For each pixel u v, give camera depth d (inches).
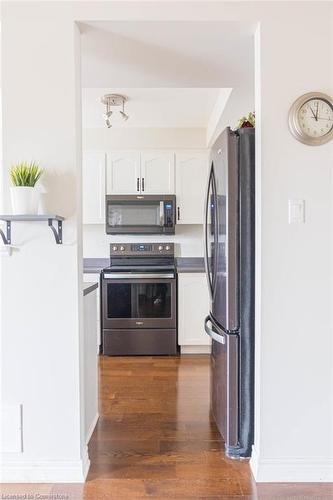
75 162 70.8
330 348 71.9
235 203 76.1
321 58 70.4
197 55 83.0
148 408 100.9
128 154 159.8
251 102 110.6
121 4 69.4
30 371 71.5
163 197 158.6
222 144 79.4
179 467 75.0
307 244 71.4
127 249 171.3
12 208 69.2
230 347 76.9
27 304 71.2
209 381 120.6
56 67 70.1
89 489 68.9
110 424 92.4
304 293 71.7
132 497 66.5
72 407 71.7
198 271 149.8
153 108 137.9
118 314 149.3
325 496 67.3
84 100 130.4
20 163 70.7
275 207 71.1
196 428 90.3
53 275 71.2
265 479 71.1
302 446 72.1
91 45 78.3
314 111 70.0
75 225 71.2
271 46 70.1
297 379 71.8
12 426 71.4
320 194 71.2
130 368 133.7
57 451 71.7
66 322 71.4
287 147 70.7
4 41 69.8
